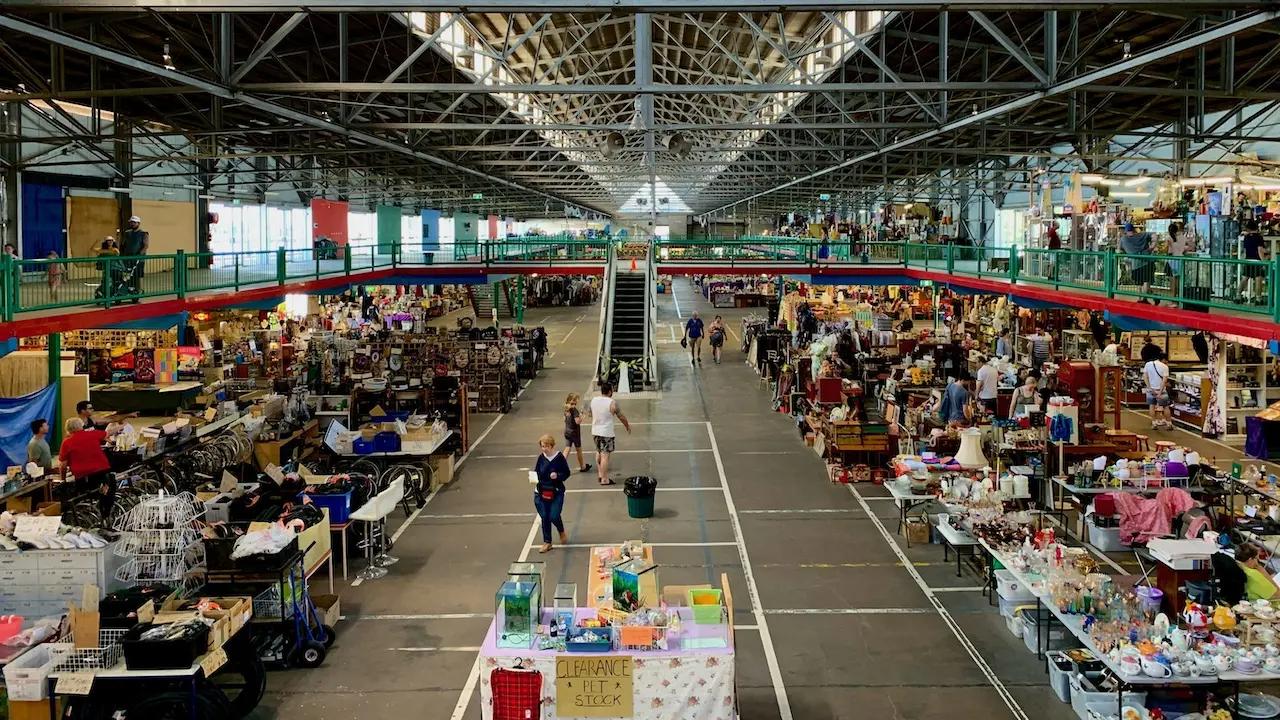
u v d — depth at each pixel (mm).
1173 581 9680
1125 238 16281
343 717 8352
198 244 31734
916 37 21891
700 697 7355
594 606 8117
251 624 9062
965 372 22781
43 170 27172
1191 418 20375
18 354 14859
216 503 11367
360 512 11906
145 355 17531
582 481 16984
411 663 9469
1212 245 15250
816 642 9914
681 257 35406
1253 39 20891
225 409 16281
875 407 22406
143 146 31750
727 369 32406
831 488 16312
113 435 13594
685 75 34594
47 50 20781
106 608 8094
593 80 36000
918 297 36656
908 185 45156
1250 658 7609
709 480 16969
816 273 31641
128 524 9523
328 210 28125
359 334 30203
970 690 8812
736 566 12305
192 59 23281
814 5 11773
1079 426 14367
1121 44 20312
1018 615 9984
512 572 8148
